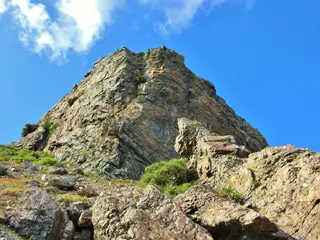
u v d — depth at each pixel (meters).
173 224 13.18
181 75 48.44
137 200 14.27
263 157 19.95
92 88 48.12
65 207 14.98
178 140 28.31
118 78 45.38
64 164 36.09
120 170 33.53
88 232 13.88
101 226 13.26
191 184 23.92
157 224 12.90
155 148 38.50
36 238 12.65
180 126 28.62
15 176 22.56
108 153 35.59
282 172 17.98
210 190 15.84
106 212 13.55
